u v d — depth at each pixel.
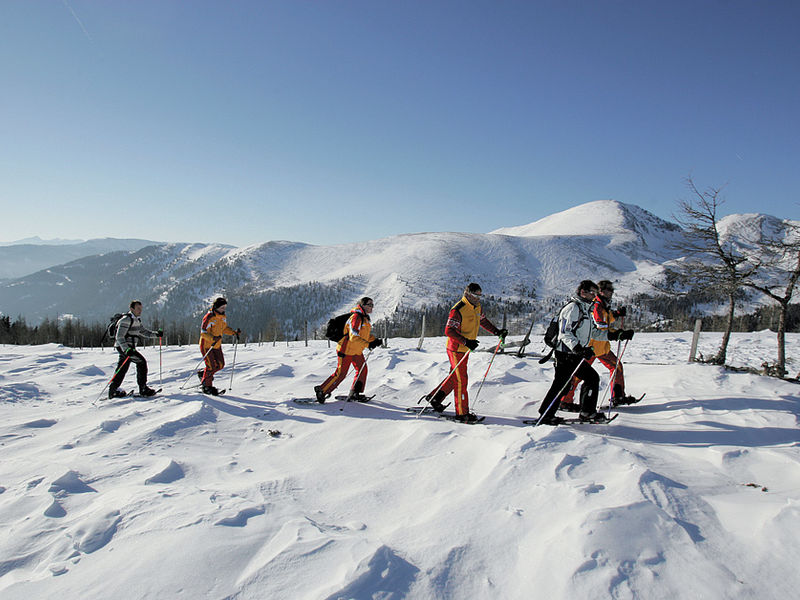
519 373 8.59
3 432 5.45
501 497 3.14
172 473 3.95
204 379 7.50
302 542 2.52
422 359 10.94
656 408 5.86
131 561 2.42
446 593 2.21
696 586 2.16
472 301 5.65
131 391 7.84
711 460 4.02
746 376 6.77
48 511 3.07
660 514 2.71
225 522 2.79
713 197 11.15
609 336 6.09
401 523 3.03
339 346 6.85
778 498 3.10
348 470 4.14
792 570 2.27
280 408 6.42
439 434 4.66
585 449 3.76
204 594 2.15
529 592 2.19
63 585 2.26
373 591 2.13
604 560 2.30
